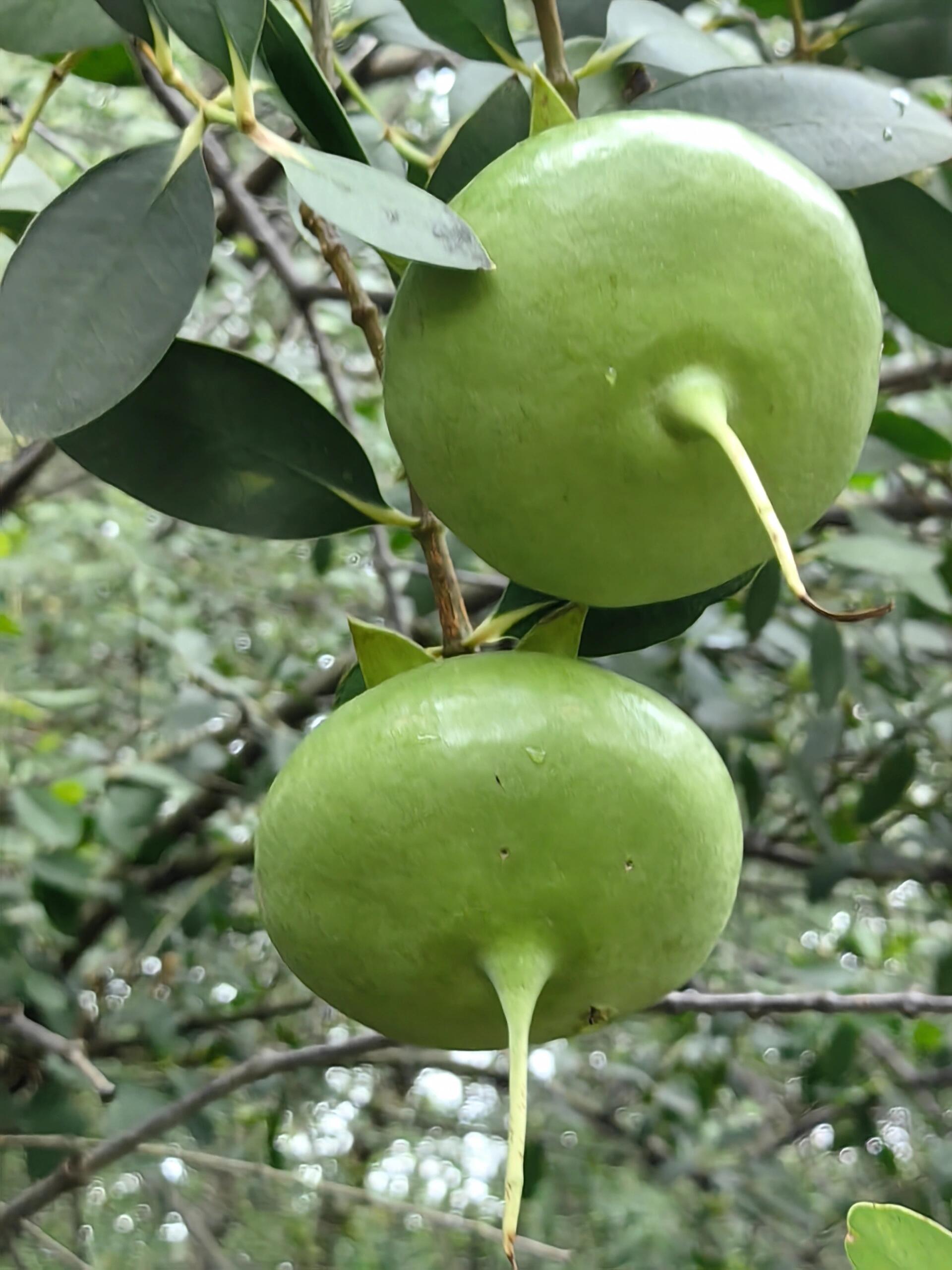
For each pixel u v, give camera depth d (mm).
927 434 405
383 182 195
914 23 299
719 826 208
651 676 477
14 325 204
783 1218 740
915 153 240
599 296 184
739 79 246
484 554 205
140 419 237
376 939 198
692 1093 715
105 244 210
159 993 623
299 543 876
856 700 544
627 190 185
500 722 195
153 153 214
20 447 210
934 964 564
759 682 659
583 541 195
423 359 194
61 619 839
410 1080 789
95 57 326
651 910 199
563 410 186
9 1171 680
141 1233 851
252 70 220
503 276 188
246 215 414
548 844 193
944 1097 792
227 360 237
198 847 630
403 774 194
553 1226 865
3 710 699
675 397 183
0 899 488
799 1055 677
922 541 612
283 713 612
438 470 198
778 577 414
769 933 852
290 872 202
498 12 254
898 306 287
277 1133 602
